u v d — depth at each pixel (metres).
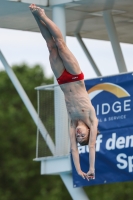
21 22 54.06
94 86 45.00
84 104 34.56
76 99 34.56
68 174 46.50
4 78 123.19
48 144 46.75
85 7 48.66
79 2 46.81
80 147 44.94
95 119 34.69
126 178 43.31
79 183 44.97
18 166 113.31
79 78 34.50
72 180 46.34
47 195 111.31
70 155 45.41
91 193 104.88
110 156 43.97
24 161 114.12
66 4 47.09
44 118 47.38
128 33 59.84
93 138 34.50
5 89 122.06
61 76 34.59
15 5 47.59
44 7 47.72
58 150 46.22
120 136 43.75
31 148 114.62
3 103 120.50
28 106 48.75
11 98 121.62
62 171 45.84
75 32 58.69
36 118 48.28
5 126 116.44
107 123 44.38
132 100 43.69
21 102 121.38
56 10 47.25
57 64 34.56
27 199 112.56
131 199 103.88
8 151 115.06
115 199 103.69
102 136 44.34
